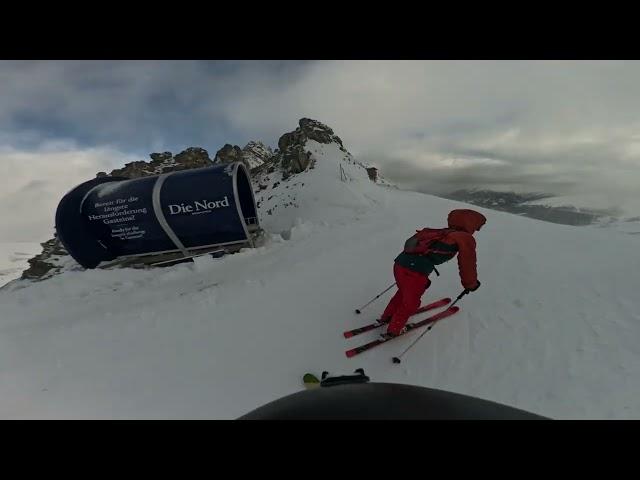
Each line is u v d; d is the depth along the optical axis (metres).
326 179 21.88
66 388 3.45
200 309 5.44
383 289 5.77
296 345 4.23
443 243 3.88
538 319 4.09
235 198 9.48
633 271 5.04
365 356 3.89
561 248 6.91
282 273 7.00
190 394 3.33
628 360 3.18
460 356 3.67
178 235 10.01
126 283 7.74
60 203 9.91
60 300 6.68
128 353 4.18
